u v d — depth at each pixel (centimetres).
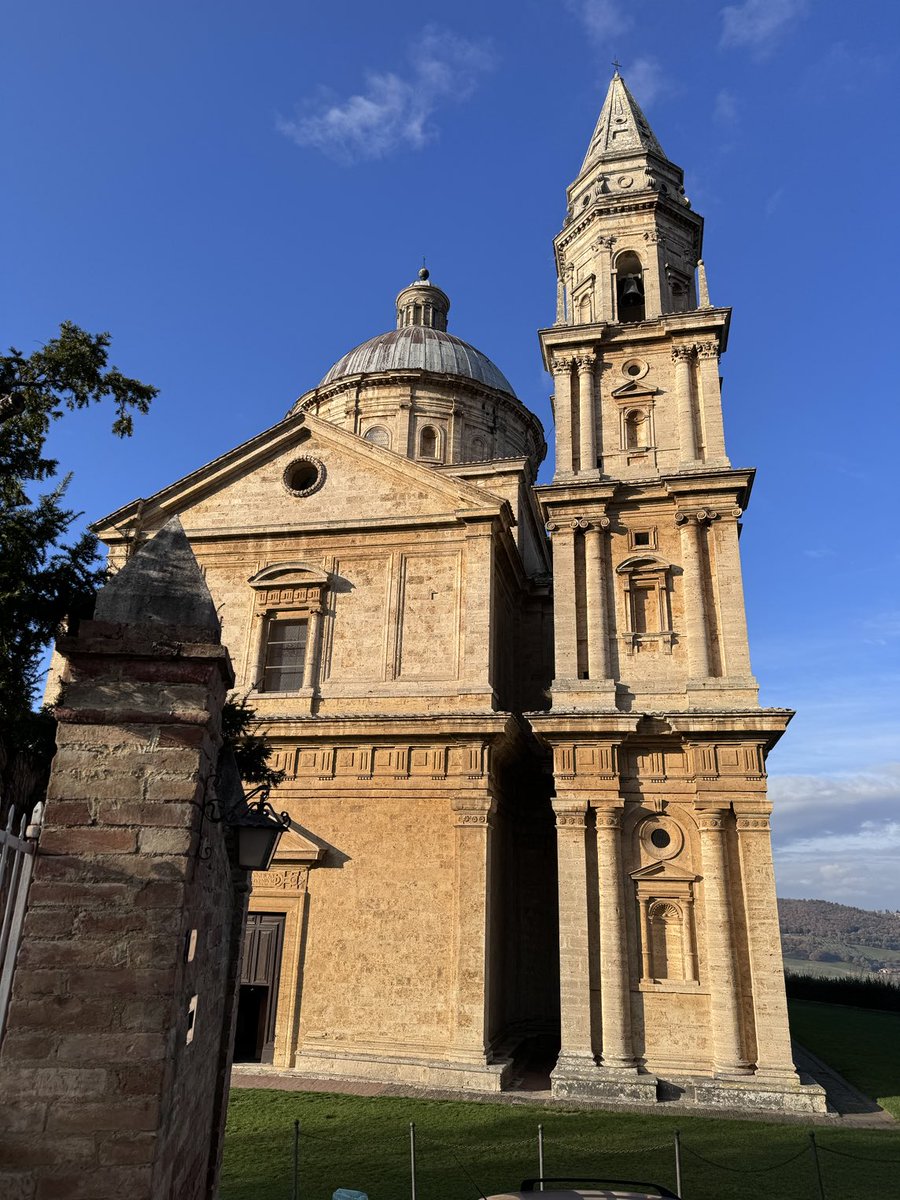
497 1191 1391
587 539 2722
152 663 764
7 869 661
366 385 4125
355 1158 1560
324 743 2577
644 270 3120
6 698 1106
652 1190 953
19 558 1145
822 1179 1508
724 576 2580
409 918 2366
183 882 698
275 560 2852
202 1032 853
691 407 2830
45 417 1327
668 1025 2202
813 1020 3869
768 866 2262
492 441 4181
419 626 2680
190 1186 816
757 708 2370
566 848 2373
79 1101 639
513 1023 2725
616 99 3597
